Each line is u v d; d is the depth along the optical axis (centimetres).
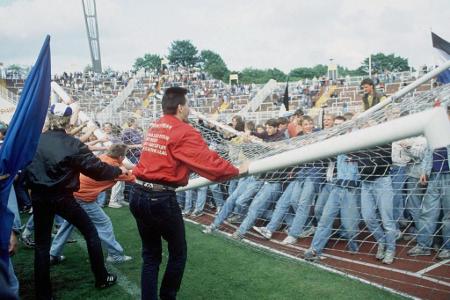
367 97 711
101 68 5325
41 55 276
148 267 329
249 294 382
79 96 1474
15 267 482
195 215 688
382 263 443
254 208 541
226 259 476
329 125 653
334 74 3028
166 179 311
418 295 365
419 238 440
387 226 434
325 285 393
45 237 385
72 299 389
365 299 360
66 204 383
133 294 397
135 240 574
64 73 3466
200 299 377
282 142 506
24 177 381
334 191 454
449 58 723
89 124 745
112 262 485
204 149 303
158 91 2817
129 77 3516
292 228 507
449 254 427
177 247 325
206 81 3547
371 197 438
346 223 453
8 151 259
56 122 388
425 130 230
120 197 823
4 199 258
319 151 290
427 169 404
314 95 2575
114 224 670
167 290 331
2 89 2336
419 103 406
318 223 466
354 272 423
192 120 900
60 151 373
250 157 502
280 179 508
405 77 2462
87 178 446
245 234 562
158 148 312
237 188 571
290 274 423
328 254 477
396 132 244
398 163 408
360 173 431
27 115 268
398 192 430
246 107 2392
